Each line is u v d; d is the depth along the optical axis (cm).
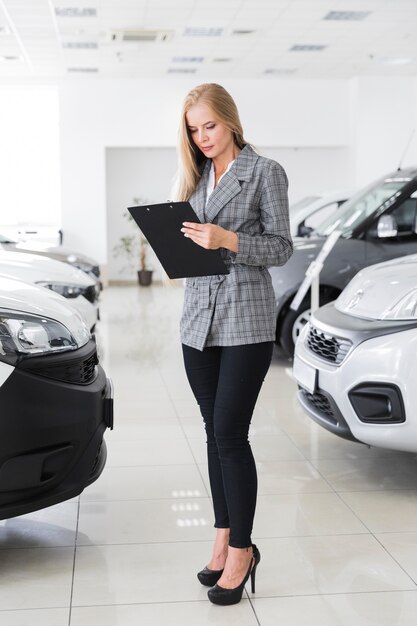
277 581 240
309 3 936
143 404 492
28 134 1461
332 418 331
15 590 235
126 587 236
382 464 359
